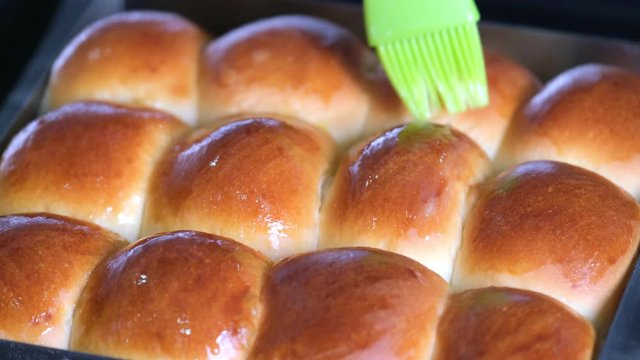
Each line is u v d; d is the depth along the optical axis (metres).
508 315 0.43
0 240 0.47
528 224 0.46
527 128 0.52
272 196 0.48
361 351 0.42
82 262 0.46
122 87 0.55
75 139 0.51
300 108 0.54
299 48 0.55
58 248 0.46
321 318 0.43
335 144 0.53
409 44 0.51
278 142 0.49
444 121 0.53
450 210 0.48
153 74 0.55
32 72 0.59
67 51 0.56
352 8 0.60
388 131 0.50
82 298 0.45
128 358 0.43
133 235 0.50
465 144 0.50
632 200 0.48
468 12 0.50
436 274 0.46
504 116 0.53
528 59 0.58
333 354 0.42
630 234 0.47
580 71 0.53
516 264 0.46
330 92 0.54
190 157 0.50
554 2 0.61
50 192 0.50
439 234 0.48
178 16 0.58
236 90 0.54
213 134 0.50
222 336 0.43
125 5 0.62
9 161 0.51
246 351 0.43
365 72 0.56
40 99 0.57
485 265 0.47
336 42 0.55
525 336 0.42
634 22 0.60
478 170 0.50
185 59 0.56
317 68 0.54
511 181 0.48
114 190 0.50
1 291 0.45
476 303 0.44
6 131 0.54
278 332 0.43
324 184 0.50
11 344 0.42
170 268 0.44
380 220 0.48
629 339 0.42
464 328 0.43
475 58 0.51
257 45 0.55
